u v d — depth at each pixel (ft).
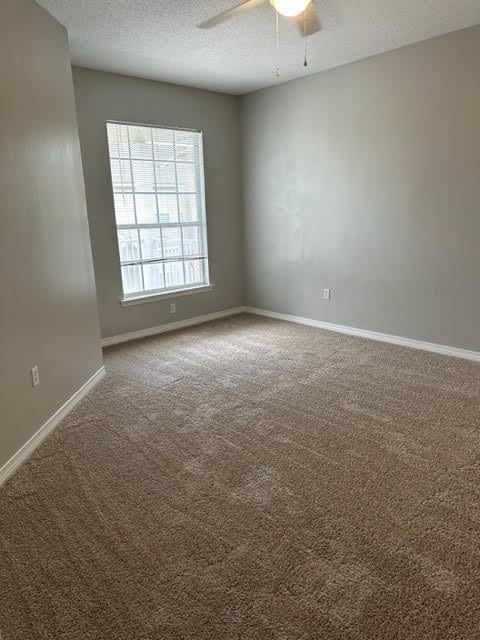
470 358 12.12
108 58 12.02
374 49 11.96
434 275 12.46
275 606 4.79
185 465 7.51
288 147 15.53
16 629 4.60
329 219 14.80
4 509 6.50
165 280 16.01
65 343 9.50
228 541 5.77
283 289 17.03
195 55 11.93
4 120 7.27
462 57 10.84
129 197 14.51
